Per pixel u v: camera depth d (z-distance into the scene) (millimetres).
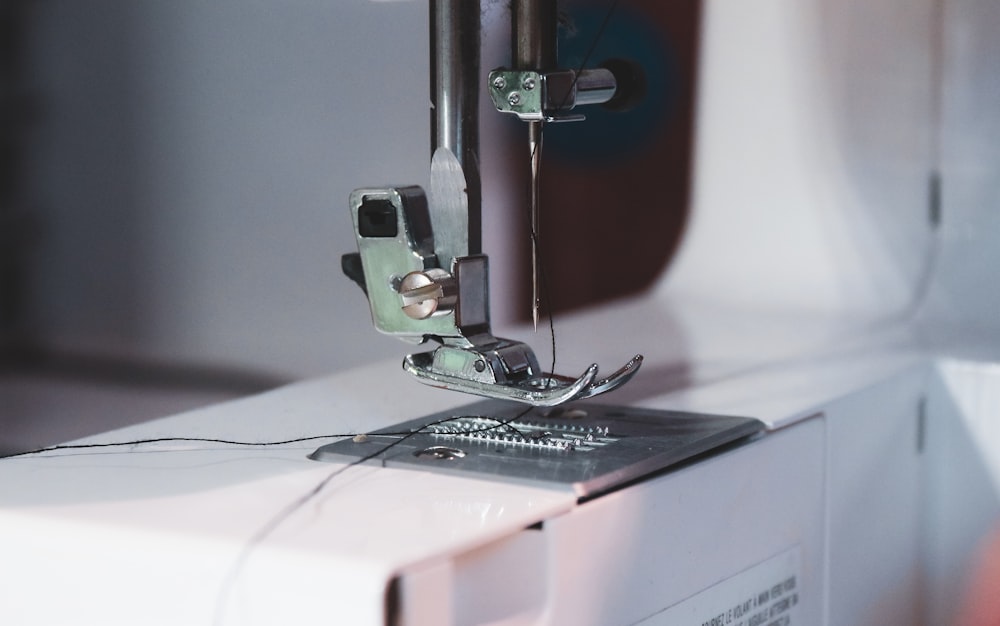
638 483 272
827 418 319
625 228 457
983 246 401
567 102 283
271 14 438
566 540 258
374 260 286
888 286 417
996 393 356
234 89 445
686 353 375
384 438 293
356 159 436
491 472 270
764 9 422
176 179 460
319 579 236
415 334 286
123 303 475
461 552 244
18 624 257
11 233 487
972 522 363
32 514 257
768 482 300
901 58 403
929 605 370
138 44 456
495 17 302
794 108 423
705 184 441
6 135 484
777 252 432
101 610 251
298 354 453
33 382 487
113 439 299
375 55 429
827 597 323
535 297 291
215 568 243
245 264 455
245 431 304
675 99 441
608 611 265
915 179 407
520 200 472
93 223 478
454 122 284
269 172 447
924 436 363
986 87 394
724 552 290
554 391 273
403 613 237
